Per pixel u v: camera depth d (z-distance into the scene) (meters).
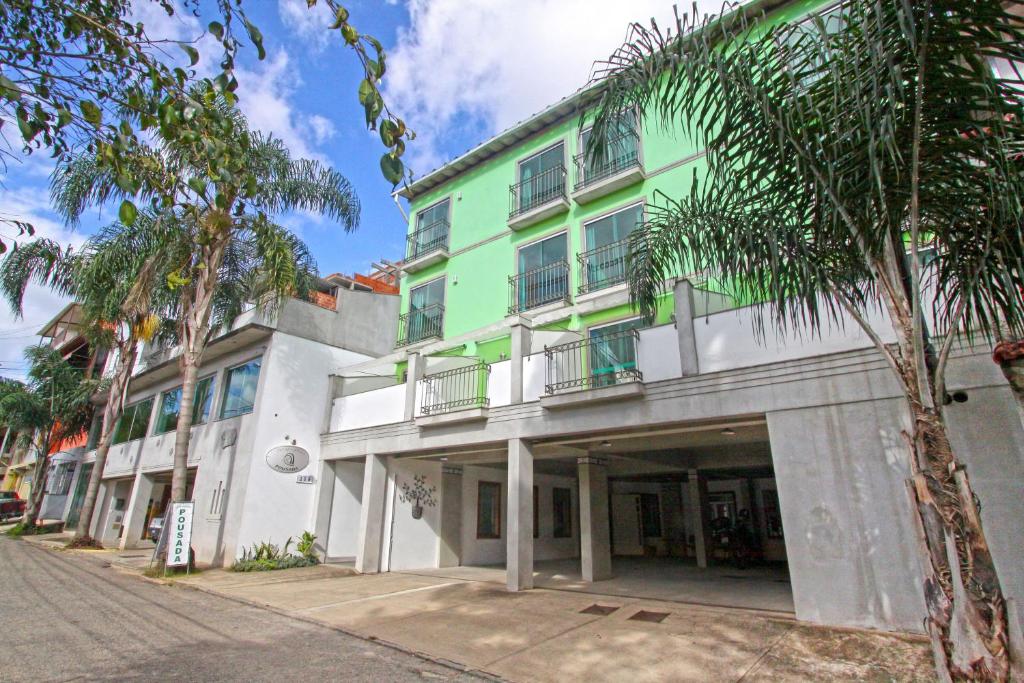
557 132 15.26
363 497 12.91
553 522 16.80
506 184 16.09
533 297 14.20
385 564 12.81
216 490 14.29
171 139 3.31
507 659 5.89
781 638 6.25
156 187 3.93
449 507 14.59
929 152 3.92
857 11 3.74
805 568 6.76
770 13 11.04
